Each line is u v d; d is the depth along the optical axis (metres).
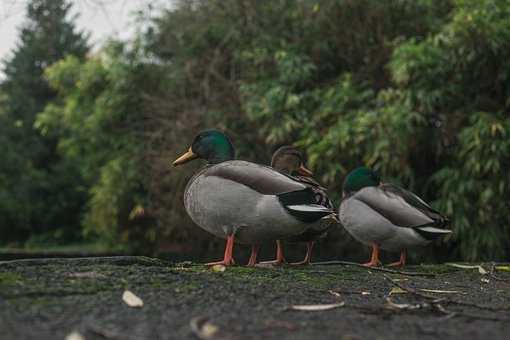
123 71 4.28
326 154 3.36
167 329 1.50
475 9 3.15
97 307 1.63
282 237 2.12
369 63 3.66
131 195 4.48
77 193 8.31
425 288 2.04
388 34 3.68
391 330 1.58
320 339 1.45
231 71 3.95
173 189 3.96
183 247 4.26
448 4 3.67
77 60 4.85
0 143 8.25
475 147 3.17
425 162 3.47
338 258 3.62
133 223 4.61
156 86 4.40
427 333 1.56
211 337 1.42
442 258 3.47
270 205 2.05
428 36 3.40
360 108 3.44
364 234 2.40
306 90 3.69
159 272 1.90
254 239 2.14
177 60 4.22
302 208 2.05
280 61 3.64
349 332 1.54
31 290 1.70
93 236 6.11
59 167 8.33
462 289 2.06
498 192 3.18
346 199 2.43
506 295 2.00
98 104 4.44
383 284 2.02
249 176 2.07
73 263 1.96
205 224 2.13
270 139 3.64
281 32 3.93
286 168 2.47
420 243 2.37
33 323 1.50
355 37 3.71
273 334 1.48
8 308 1.60
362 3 3.64
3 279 1.76
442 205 3.26
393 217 2.36
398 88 3.45
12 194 8.09
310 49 3.82
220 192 2.07
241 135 3.85
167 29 4.27
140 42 4.31
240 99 3.78
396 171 3.40
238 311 1.65
